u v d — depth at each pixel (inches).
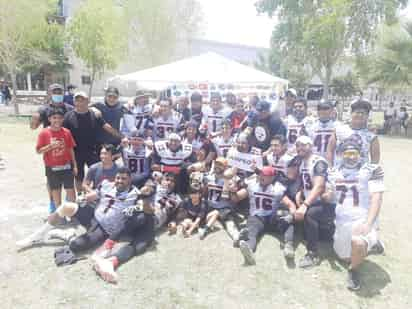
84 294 122.8
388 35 636.7
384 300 124.8
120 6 884.6
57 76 1255.5
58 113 167.3
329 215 154.3
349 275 134.5
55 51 1061.1
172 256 151.7
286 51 823.7
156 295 124.0
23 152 360.2
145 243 155.0
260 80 422.0
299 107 210.1
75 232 168.9
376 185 136.1
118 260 142.2
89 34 778.2
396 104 1068.5
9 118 651.5
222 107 271.3
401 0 700.7
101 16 781.3
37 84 1309.1
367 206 142.3
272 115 211.6
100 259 137.0
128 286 128.6
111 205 157.6
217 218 182.9
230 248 160.7
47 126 187.8
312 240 150.1
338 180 146.1
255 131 211.8
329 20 655.1
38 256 146.5
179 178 207.9
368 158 151.1
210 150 225.9
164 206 180.5
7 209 199.6
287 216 160.1
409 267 148.0
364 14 690.8
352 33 707.4
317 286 132.6
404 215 210.2
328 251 159.5
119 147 205.9
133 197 159.2
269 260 150.3
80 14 781.9
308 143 164.7
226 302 121.6
